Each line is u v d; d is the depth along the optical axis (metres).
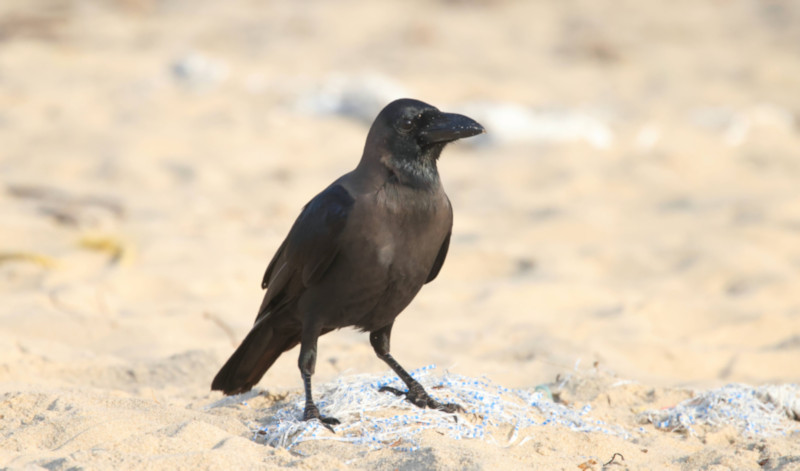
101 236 12.98
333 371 8.63
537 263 13.27
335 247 6.29
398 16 38.06
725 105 26.05
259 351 7.01
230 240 13.75
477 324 10.55
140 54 29.09
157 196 16.11
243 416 6.84
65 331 9.49
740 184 18.67
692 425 7.19
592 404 7.71
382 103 22.88
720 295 12.02
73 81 24.92
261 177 17.97
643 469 5.99
